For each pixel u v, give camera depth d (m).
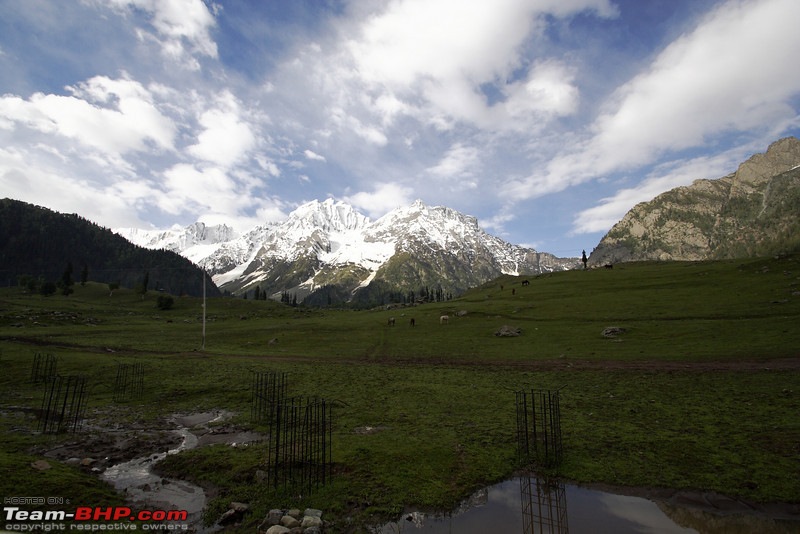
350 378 54.09
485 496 22.30
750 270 113.00
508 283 193.12
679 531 18.66
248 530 18.31
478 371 57.22
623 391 43.03
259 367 62.59
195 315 165.12
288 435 31.88
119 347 82.81
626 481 23.70
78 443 30.81
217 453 27.75
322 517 19.55
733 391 40.34
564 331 82.38
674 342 65.00
